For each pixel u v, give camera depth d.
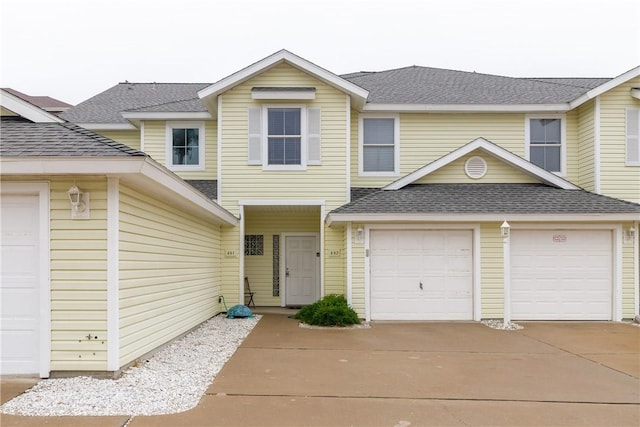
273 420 4.86
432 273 11.77
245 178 12.77
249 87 12.80
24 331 6.09
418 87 15.47
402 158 13.85
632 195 12.86
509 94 14.70
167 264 8.25
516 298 11.71
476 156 12.84
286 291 14.87
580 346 8.66
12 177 6.05
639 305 11.66
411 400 5.54
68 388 5.63
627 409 5.31
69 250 6.06
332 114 12.80
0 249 6.12
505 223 11.01
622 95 12.98
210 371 6.69
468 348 8.45
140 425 4.64
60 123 6.96
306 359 7.53
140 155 5.73
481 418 5.00
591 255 11.75
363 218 11.17
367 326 10.92
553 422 4.91
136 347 6.80
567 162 13.85
